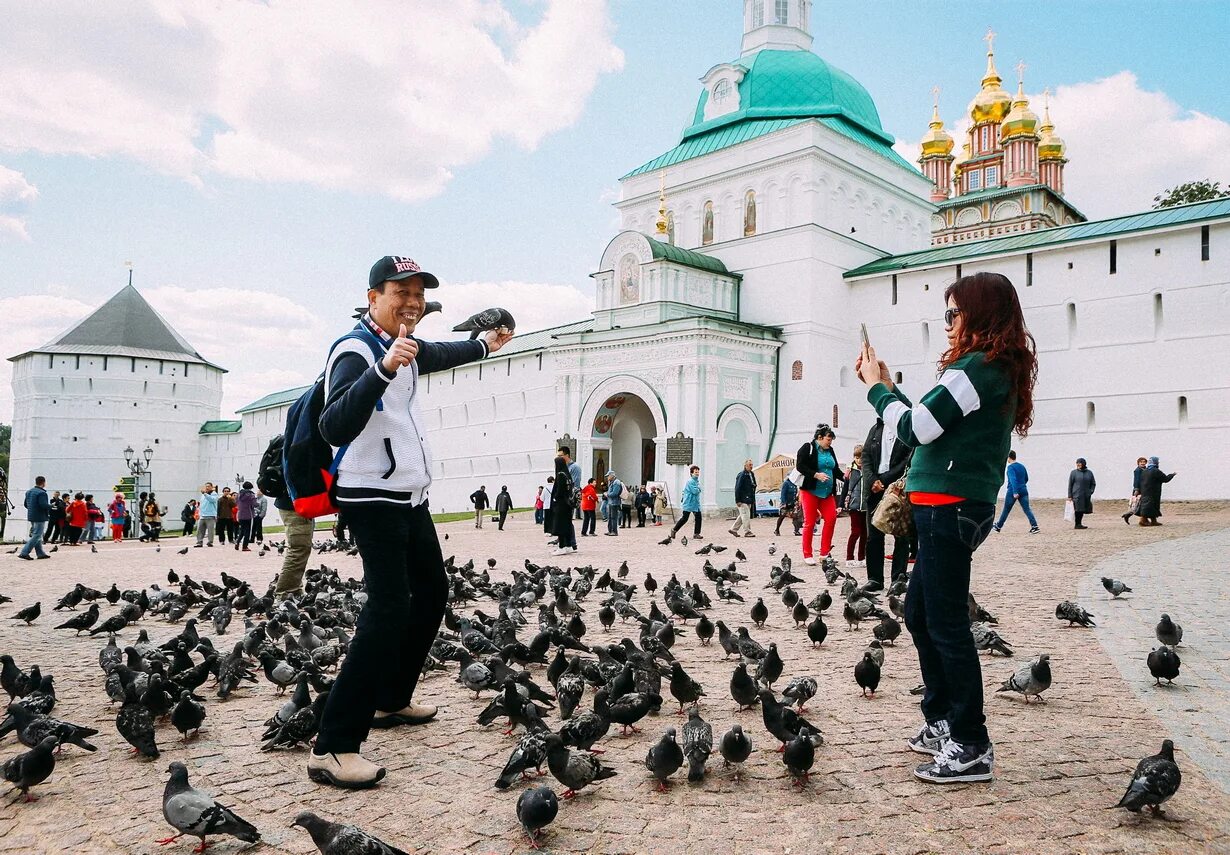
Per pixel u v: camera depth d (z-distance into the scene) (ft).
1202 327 123.44
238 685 26.96
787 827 15.53
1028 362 16.85
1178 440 124.67
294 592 45.70
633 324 157.89
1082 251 135.03
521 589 45.50
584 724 19.36
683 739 18.34
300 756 19.79
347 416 16.33
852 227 168.14
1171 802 16.33
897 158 182.39
